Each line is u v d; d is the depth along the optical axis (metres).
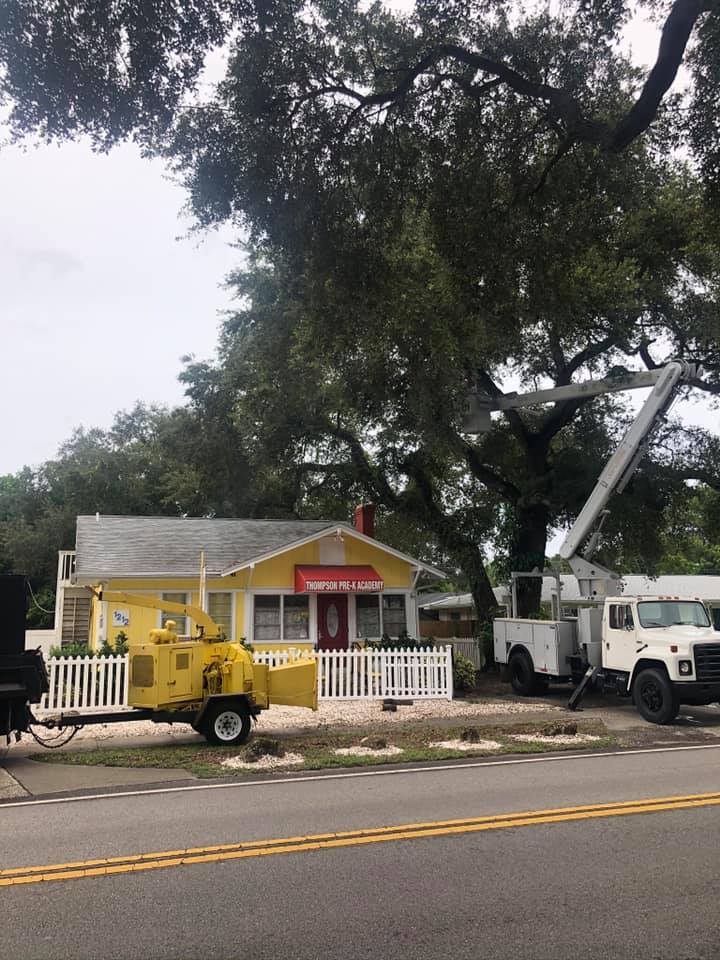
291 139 11.01
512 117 11.35
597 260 17.06
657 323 20.98
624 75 10.84
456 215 11.49
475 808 7.57
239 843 6.37
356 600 20.12
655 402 17.22
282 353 21.50
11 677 10.62
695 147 10.12
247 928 4.61
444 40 10.77
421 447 22.59
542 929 4.56
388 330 14.71
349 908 4.91
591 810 7.43
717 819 7.10
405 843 6.35
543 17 10.50
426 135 11.46
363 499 26.88
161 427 34.56
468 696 18.66
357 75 11.30
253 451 25.97
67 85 8.96
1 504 52.44
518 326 14.73
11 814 7.57
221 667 11.91
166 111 9.66
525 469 25.92
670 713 14.17
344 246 11.77
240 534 21.00
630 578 36.16
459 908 4.89
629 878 5.44
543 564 24.56
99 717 11.26
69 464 50.38
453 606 38.31
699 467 22.53
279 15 9.70
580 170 11.02
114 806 7.87
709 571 55.47
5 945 4.40
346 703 16.62
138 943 4.41
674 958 4.18
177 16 9.05
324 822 7.06
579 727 13.57
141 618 18.42
